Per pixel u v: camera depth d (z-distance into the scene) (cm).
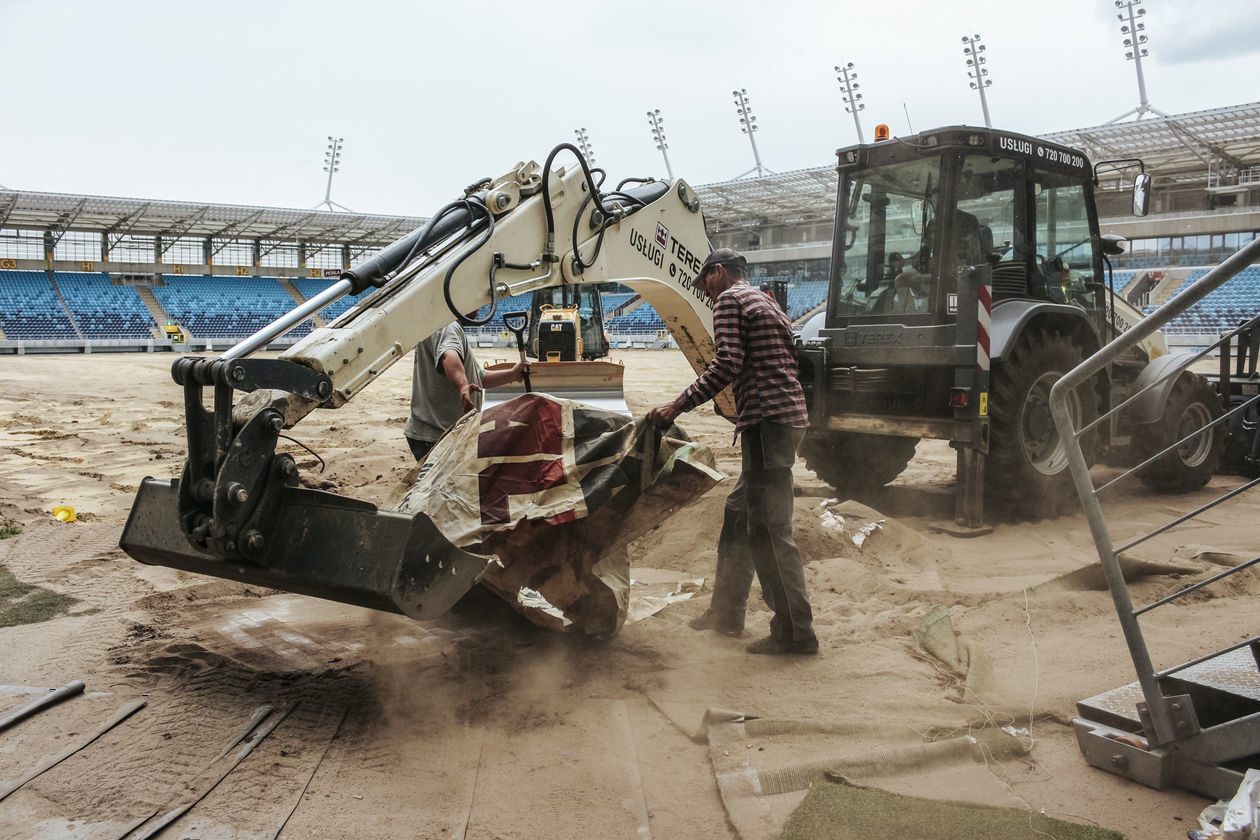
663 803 240
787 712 293
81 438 1045
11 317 3825
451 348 427
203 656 339
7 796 237
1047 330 608
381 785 246
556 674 330
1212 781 234
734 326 341
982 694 306
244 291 4744
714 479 337
